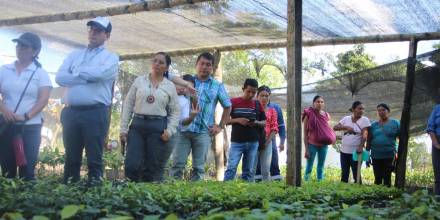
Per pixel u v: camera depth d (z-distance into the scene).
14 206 3.92
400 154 9.93
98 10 8.38
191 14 8.53
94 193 4.68
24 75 5.84
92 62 5.59
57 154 11.30
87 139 5.50
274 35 9.88
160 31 9.72
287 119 6.77
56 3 8.30
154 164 6.06
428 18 8.38
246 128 8.23
